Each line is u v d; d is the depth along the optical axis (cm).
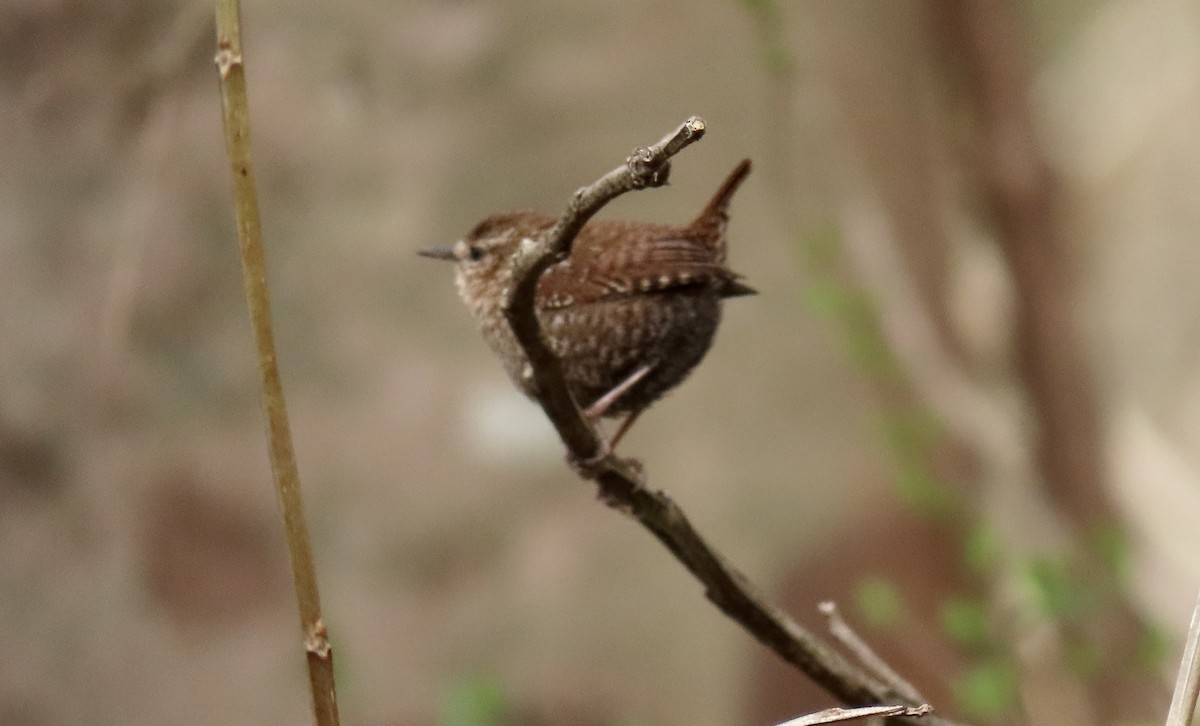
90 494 1077
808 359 1176
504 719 817
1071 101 1764
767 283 1173
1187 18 1748
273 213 1081
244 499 1089
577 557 1128
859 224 1205
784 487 1157
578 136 1125
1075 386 1450
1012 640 870
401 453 1118
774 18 964
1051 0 1828
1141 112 1736
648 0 1148
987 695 774
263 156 1067
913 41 1334
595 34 1134
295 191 1080
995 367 1411
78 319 1024
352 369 1112
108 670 1081
